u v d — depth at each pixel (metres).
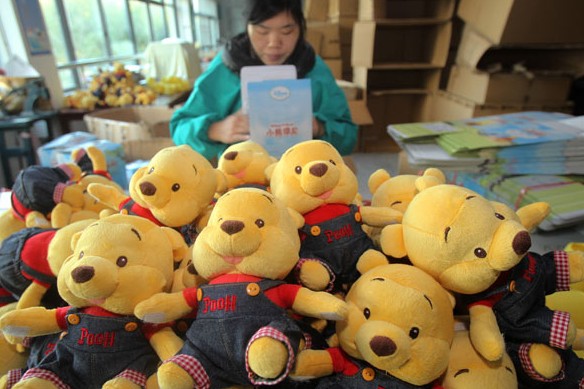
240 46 1.08
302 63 1.08
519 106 1.85
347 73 2.88
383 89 2.65
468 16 1.97
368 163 2.31
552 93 1.87
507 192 0.91
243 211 0.40
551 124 1.11
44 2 2.88
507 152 0.96
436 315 0.37
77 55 3.29
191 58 3.90
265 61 1.06
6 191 0.98
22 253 0.52
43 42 2.25
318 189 0.47
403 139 1.07
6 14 2.06
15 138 2.04
